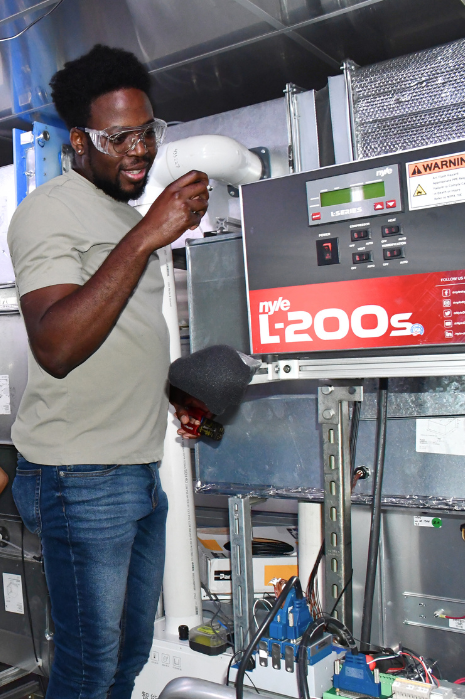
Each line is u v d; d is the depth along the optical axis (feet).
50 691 3.91
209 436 4.96
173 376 4.01
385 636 5.24
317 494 4.80
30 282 3.43
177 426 5.64
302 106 5.46
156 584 4.38
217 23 5.69
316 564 5.12
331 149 5.45
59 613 3.81
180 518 5.64
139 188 3.96
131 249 3.32
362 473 4.75
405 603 5.18
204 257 5.23
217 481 5.24
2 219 7.19
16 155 6.78
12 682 6.67
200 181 3.55
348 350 4.14
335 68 6.74
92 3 5.34
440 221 3.79
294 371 4.37
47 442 3.67
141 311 3.90
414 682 4.05
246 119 6.20
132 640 4.35
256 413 5.06
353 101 4.82
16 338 6.47
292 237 4.26
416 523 5.11
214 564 6.11
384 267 3.97
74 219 3.63
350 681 4.21
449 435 4.44
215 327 5.19
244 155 5.65
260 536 6.54
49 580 3.84
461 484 4.41
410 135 4.62
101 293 3.24
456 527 4.97
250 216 4.41
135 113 3.77
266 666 4.47
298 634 4.43
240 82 7.03
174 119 8.12
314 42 6.11
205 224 6.32
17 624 6.57
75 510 3.63
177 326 5.83
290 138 5.50
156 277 4.25
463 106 4.42
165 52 6.24
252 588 4.83
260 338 4.42
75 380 3.61
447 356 3.89
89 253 3.71
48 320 3.24
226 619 5.79
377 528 4.55
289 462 4.93
